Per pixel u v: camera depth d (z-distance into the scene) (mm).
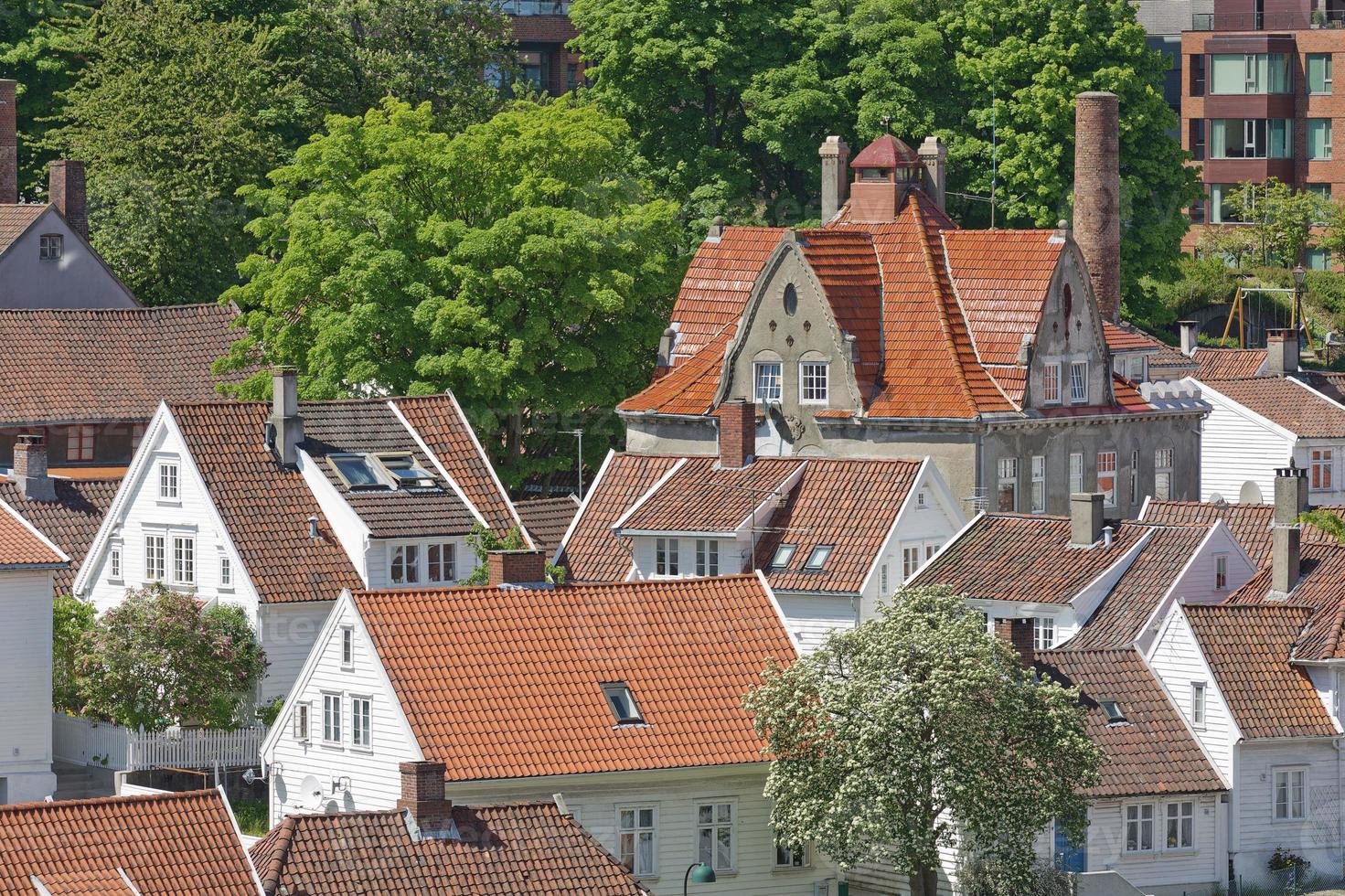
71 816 192625
